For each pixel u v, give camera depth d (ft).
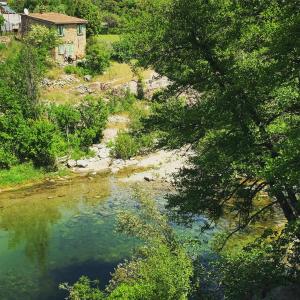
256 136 53.06
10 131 150.20
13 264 93.40
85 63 215.51
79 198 132.46
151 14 55.16
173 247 61.46
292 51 43.16
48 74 201.87
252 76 49.26
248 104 52.11
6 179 143.95
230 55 54.34
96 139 175.52
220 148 54.39
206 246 83.25
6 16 240.53
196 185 60.39
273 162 41.73
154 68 59.21
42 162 154.71
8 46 215.92
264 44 51.03
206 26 53.72
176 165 157.17
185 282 54.60
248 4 50.88
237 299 55.62
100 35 250.78
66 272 89.25
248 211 60.70
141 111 182.19
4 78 177.17
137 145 164.55
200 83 57.62
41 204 128.57
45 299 79.92
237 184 58.90
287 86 50.06
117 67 221.87
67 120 168.96
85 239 104.12
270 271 55.83
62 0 264.52
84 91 202.28
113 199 130.41
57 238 105.50
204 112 54.13
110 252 96.94
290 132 42.63
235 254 63.93
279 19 45.93
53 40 210.38
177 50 56.80
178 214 63.16
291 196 52.34
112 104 195.42
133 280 65.51
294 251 56.44
